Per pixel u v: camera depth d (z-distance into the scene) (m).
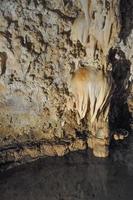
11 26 3.65
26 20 3.69
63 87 4.23
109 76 4.06
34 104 4.21
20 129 4.31
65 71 4.12
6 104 4.10
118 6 3.62
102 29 3.70
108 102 4.23
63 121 4.45
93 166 4.34
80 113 4.25
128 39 4.21
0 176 4.13
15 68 3.89
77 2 3.75
